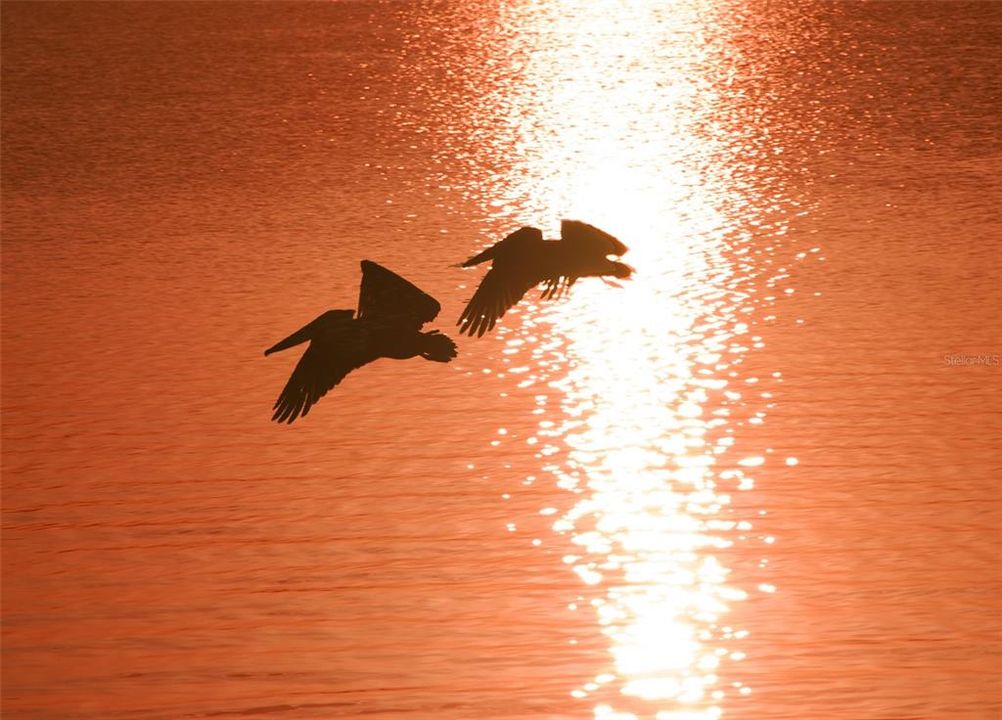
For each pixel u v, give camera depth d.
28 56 118.75
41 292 66.38
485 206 77.88
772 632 36.16
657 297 62.81
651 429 49.22
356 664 35.28
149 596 39.12
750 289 63.47
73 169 87.69
